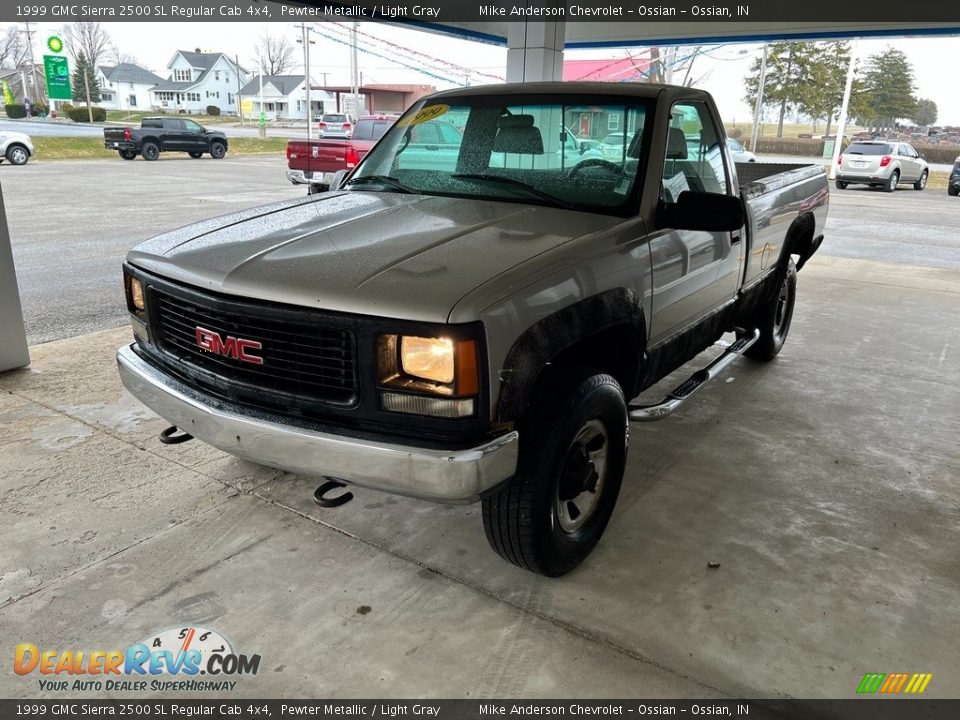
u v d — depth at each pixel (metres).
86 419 4.14
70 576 2.74
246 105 70.56
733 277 4.03
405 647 2.41
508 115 3.42
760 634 2.50
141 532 3.04
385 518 3.21
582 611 2.61
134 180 19.19
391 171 3.56
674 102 3.33
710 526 3.21
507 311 2.23
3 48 54.31
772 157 38.44
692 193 2.94
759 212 4.28
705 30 10.75
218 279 2.42
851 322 6.87
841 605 2.67
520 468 2.48
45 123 45.50
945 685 2.29
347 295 2.21
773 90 51.41
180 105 90.94
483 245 2.55
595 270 2.62
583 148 3.24
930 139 50.66
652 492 3.51
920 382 5.20
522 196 3.17
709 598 2.69
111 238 10.35
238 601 2.63
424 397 2.18
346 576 2.79
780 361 5.64
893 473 3.76
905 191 23.94
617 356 3.05
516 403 2.29
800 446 4.07
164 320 2.77
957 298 7.96
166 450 3.80
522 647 2.42
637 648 2.42
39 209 13.21
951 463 3.89
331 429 2.29
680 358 3.67
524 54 8.95
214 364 2.57
